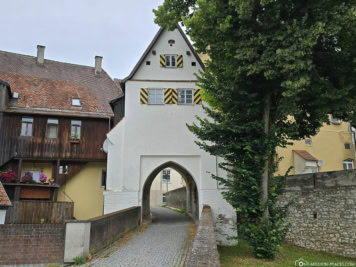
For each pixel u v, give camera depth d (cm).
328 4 1105
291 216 1833
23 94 2473
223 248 1506
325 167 2647
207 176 1883
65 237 1021
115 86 3112
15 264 1016
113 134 1927
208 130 1216
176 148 1919
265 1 1036
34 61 2927
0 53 2808
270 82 1206
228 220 1820
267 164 1186
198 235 812
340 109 1241
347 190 1565
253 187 1106
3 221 1502
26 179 1947
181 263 951
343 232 1559
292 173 2522
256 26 1148
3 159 2205
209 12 1131
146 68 2014
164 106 1964
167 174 5100
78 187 2411
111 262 975
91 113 2498
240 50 1121
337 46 1253
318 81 1195
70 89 2741
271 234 1097
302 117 1499
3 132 2239
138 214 1838
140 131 1931
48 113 2347
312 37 1025
